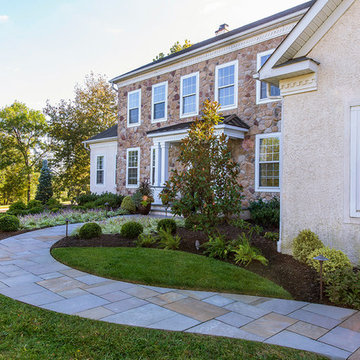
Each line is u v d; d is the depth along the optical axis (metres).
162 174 13.24
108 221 10.30
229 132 10.51
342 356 2.74
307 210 5.60
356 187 5.09
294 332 3.21
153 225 9.40
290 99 5.89
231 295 4.35
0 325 3.24
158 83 14.66
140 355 2.69
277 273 5.05
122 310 3.74
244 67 11.30
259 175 10.84
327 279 4.23
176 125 13.07
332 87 5.38
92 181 19.48
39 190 20.41
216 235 7.21
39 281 4.85
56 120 24.83
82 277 5.09
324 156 5.44
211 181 7.03
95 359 2.62
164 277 4.92
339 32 5.32
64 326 3.24
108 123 27.59
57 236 8.52
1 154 32.75
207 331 3.20
